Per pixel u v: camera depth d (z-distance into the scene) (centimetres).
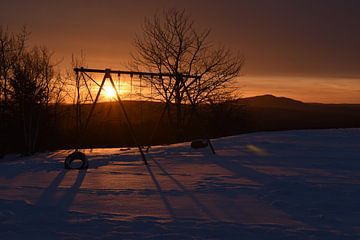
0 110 3428
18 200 830
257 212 732
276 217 696
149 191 931
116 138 2869
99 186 1004
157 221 669
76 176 1178
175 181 1070
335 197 839
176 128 3128
